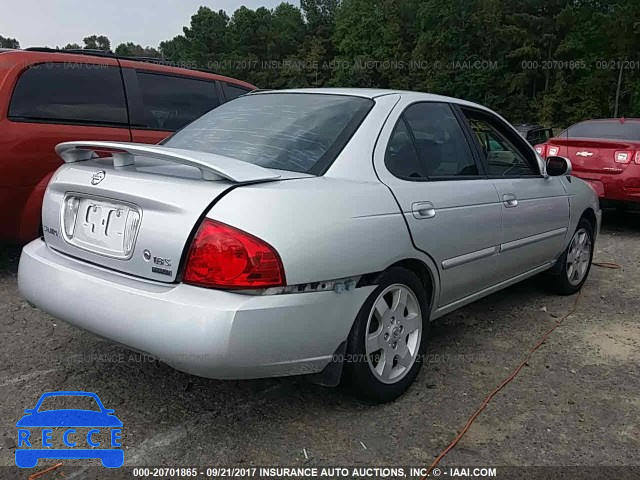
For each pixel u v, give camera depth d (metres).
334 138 3.10
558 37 50.66
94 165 3.00
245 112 3.59
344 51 70.88
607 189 7.79
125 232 2.67
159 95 6.10
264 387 3.26
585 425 2.98
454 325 4.34
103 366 3.46
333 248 2.64
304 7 79.75
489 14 53.97
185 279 2.46
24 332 3.93
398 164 3.22
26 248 3.22
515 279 4.29
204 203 2.46
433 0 59.56
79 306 2.69
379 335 2.98
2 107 4.79
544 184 4.48
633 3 44.81
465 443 2.79
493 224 3.73
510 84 52.59
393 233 2.94
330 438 2.80
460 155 3.72
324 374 2.81
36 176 4.96
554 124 49.50
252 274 2.41
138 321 2.47
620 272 5.98
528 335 4.17
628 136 8.34
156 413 2.97
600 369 3.64
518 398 3.23
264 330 2.43
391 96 3.47
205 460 2.61
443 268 3.35
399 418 2.99
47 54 5.21
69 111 5.25
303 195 2.62
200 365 2.39
